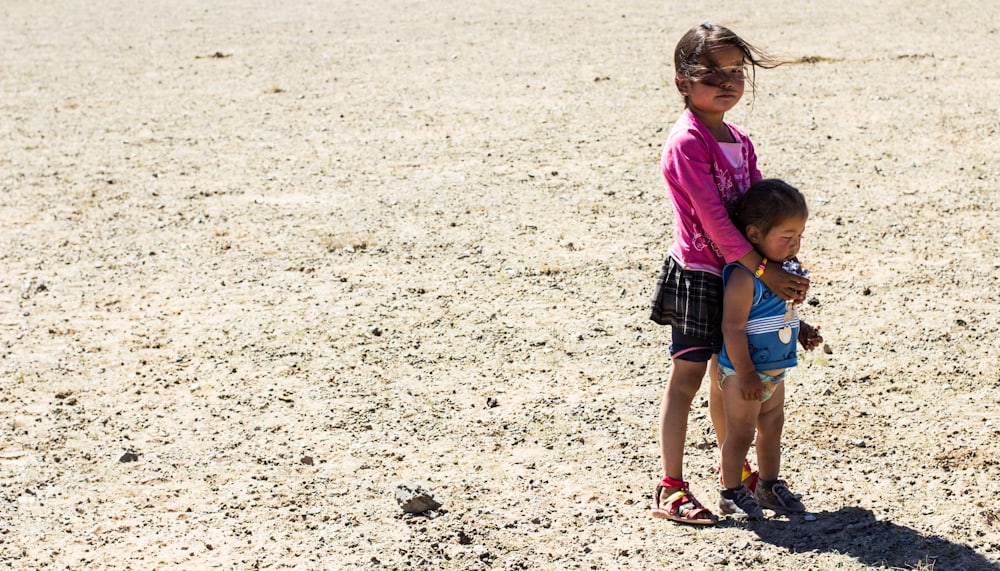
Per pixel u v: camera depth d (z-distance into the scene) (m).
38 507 4.79
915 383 5.77
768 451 4.47
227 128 13.16
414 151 11.68
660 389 5.84
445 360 6.32
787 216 4.02
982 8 20.75
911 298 7.03
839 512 4.48
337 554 4.32
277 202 9.88
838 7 21.70
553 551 4.30
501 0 25.44
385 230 8.90
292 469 5.08
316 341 6.65
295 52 18.84
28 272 8.13
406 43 19.42
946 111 12.50
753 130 11.98
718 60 4.08
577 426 5.44
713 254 4.24
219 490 4.91
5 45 20.86
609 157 11.09
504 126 12.68
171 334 6.84
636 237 8.52
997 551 4.14
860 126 11.98
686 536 4.36
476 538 4.41
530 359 6.30
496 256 8.16
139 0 28.17
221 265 8.17
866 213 8.91
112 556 4.38
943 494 4.61
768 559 4.14
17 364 6.42
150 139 12.67
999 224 8.50
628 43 18.38
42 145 12.50
